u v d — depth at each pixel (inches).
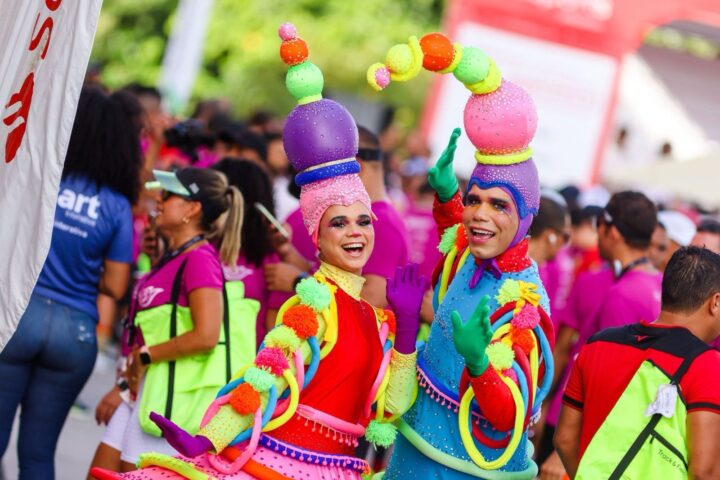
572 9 749.3
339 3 1257.4
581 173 753.6
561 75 754.8
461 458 226.4
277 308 320.8
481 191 224.1
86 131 294.2
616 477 223.0
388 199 319.0
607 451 225.6
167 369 280.1
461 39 753.6
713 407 221.3
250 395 210.1
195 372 280.7
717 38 888.3
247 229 315.3
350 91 1255.5
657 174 713.6
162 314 281.7
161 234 316.8
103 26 1268.5
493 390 210.4
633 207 331.0
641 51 964.6
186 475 210.4
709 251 236.5
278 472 214.4
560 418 243.8
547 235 356.5
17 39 244.4
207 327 277.0
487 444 223.6
